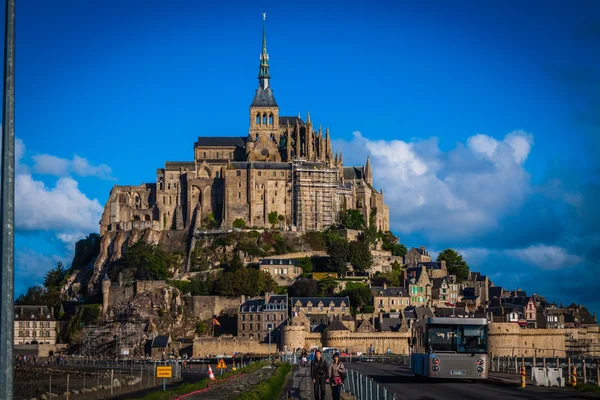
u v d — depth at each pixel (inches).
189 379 7258.9
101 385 6919.3
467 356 3897.6
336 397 2906.0
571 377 4119.1
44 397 6092.5
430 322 3951.8
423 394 3307.1
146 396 3998.5
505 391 3513.8
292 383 4788.4
